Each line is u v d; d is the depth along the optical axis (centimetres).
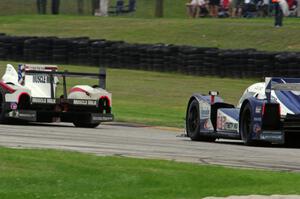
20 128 5094
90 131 5169
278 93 4494
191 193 2603
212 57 8819
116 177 2805
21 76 5625
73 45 9875
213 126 4734
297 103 4409
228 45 10112
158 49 9362
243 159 3616
